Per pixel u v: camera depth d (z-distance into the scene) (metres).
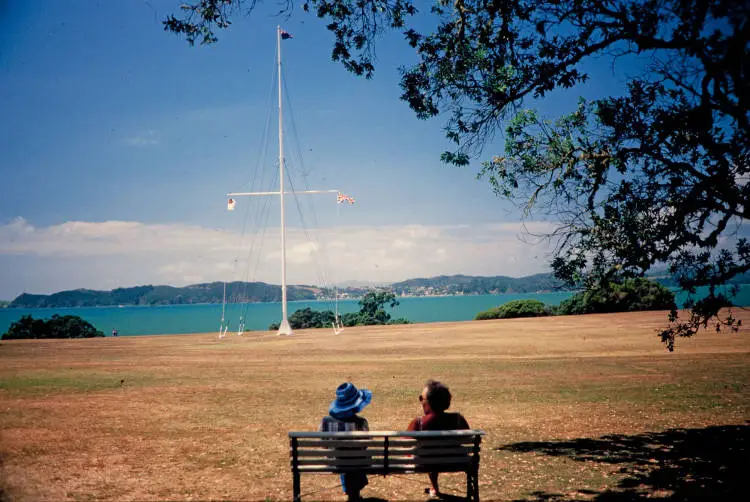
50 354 27.77
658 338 28.98
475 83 9.88
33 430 10.29
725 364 19.45
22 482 7.11
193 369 20.84
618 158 8.53
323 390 15.77
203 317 142.62
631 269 8.77
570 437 9.86
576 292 9.85
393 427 10.85
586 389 15.22
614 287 9.56
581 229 9.65
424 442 6.00
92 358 25.55
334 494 6.80
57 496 6.56
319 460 5.99
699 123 7.26
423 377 18.25
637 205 8.65
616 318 41.97
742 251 7.92
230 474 7.63
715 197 7.67
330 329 50.34
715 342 27.02
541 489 6.79
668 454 8.36
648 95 8.32
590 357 22.86
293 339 37.03
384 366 21.41
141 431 10.38
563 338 30.67
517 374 18.53
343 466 5.99
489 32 9.37
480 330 37.84
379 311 63.00
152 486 7.03
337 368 20.98
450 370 19.92
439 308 144.50
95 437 9.83
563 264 9.75
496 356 24.22
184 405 13.27
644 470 7.51
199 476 7.52
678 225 8.05
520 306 53.41
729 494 6.28
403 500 6.57
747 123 6.32
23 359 24.97
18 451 8.76
